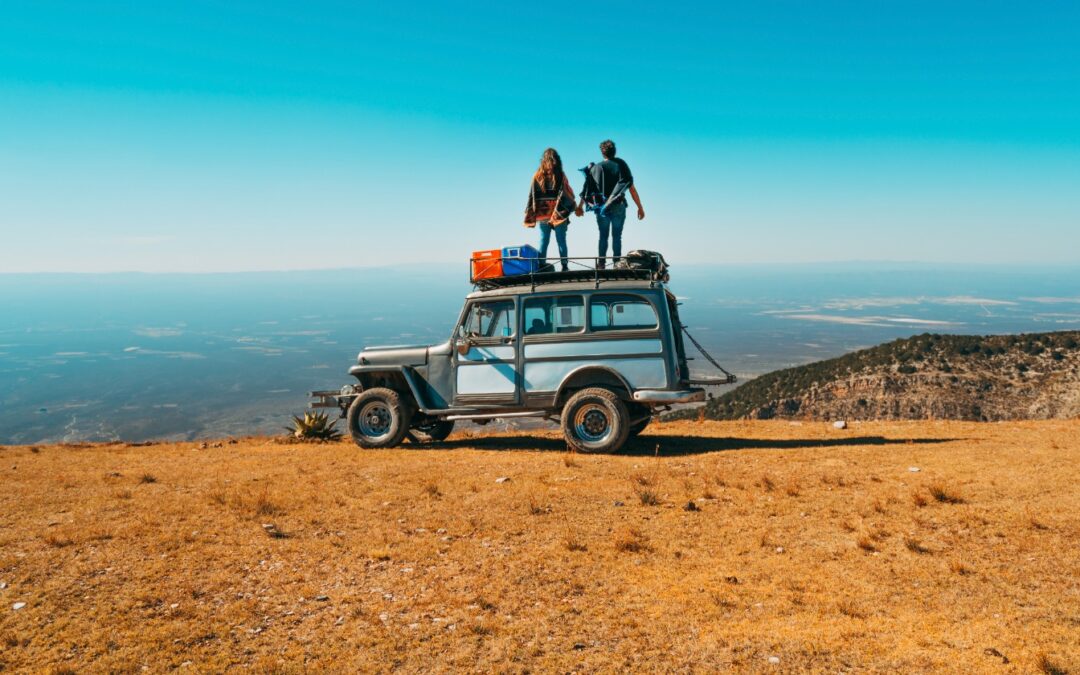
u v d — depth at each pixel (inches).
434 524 252.5
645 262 398.9
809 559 209.5
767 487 289.0
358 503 284.2
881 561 204.5
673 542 228.7
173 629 170.6
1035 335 2689.5
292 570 210.4
